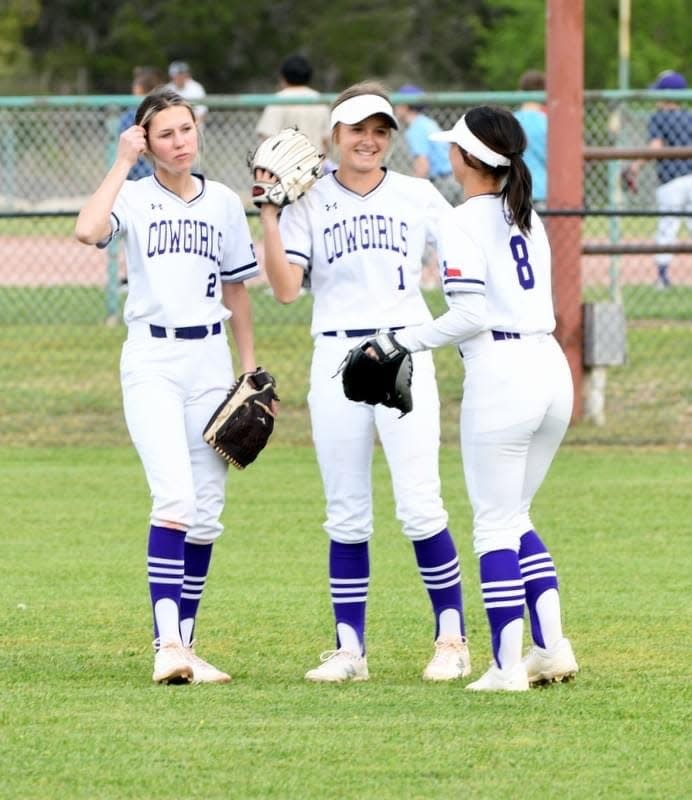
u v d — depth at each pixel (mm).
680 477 37344
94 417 44000
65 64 172750
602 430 41969
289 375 47188
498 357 20438
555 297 41969
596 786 16875
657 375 47312
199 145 25016
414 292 22297
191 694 20719
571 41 41656
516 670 20938
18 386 46812
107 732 18797
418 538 22141
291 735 18656
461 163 20641
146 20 179125
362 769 17391
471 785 16891
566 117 41781
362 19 178875
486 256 20266
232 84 179375
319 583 28047
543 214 40156
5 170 73562
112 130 53906
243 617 25672
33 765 17531
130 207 21656
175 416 21688
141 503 35000
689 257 69125
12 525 32812
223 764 17562
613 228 50062
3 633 24516
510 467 20672
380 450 40938
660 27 145125
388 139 22047
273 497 35438
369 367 20344
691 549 30531
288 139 21625
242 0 178250
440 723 19219
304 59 54875
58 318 57094
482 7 179375
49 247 75188
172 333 21734
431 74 179375
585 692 20828
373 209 22016
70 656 23078
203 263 21812
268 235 21609
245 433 21734
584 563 29375
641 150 43062
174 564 21484
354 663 21859
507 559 20781
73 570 28969
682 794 16656
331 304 22125
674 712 19766
